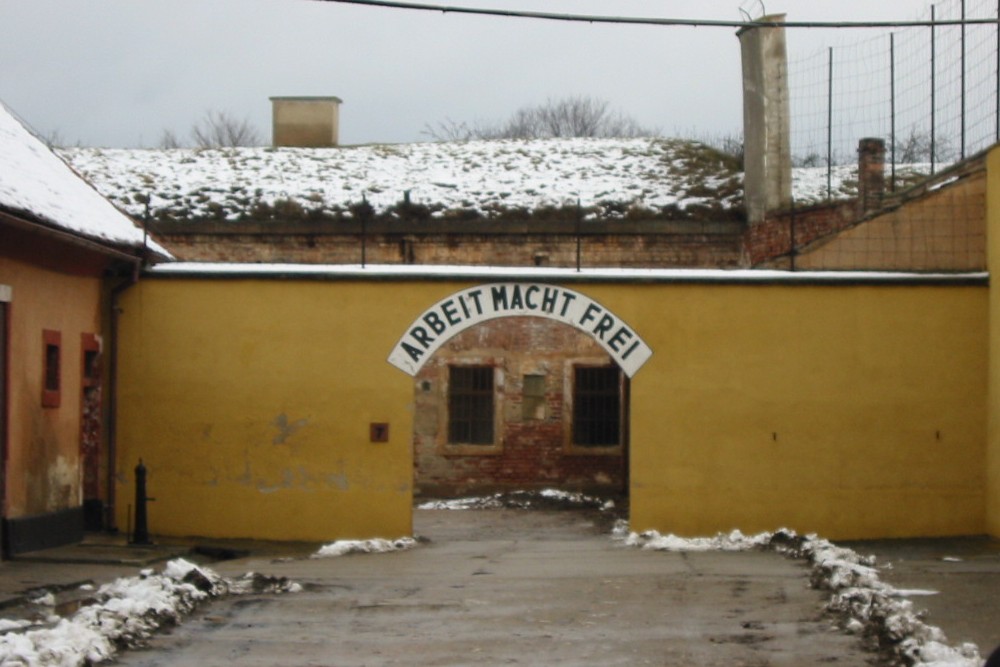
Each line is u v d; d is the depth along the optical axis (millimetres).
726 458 17797
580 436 30688
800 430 17781
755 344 17844
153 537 17828
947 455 17797
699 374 17828
